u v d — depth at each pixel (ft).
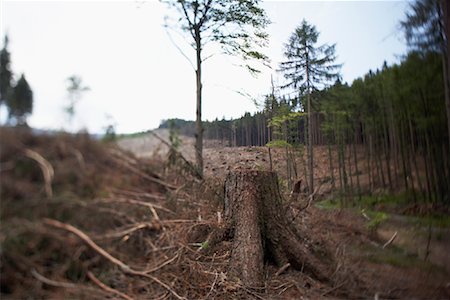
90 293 5.59
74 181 5.97
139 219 7.47
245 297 8.13
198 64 17.71
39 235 5.33
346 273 7.86
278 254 9.71
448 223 8.04
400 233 8.43
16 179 5.40
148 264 7.06
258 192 10.48
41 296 5.15
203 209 10.40
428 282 6.85
